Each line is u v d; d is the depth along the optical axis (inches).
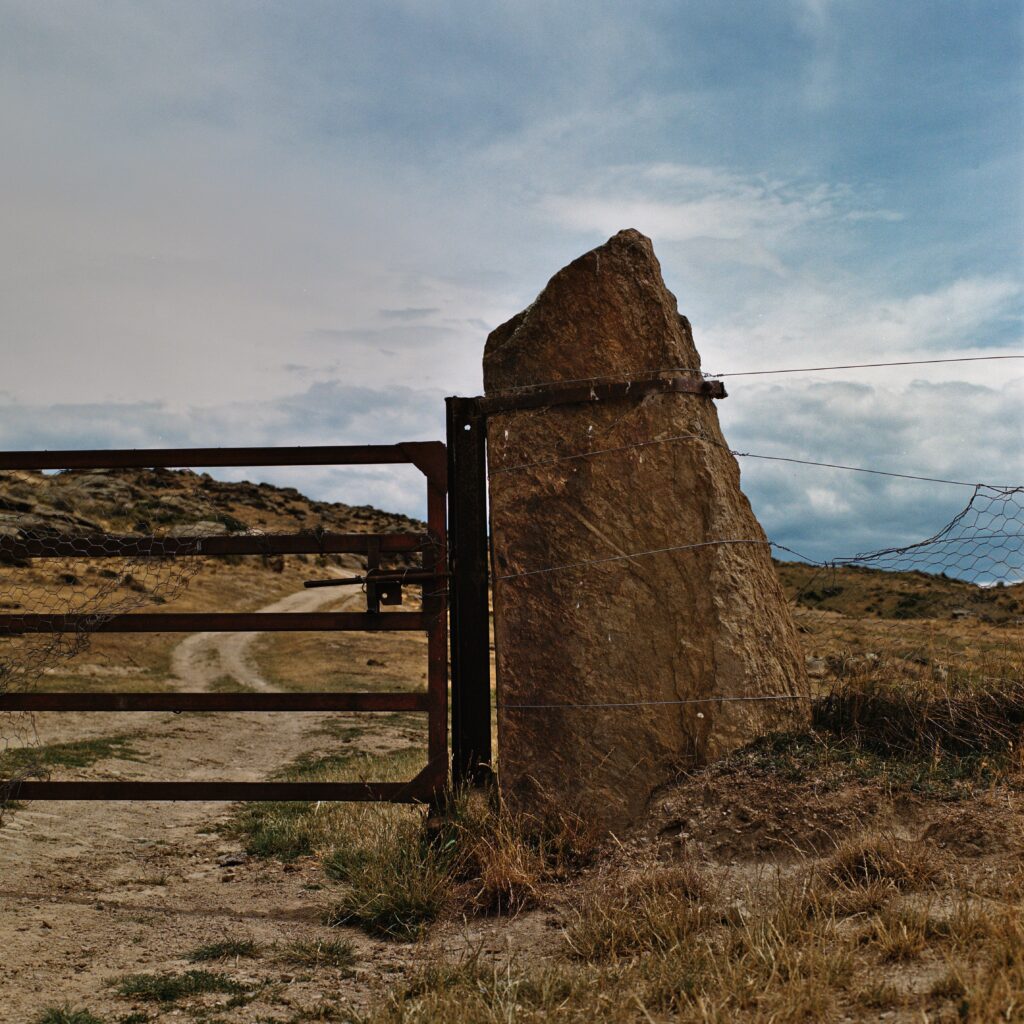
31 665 279.4
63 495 2723.9
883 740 241.6
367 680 1615.4
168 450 272.5
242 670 1711.4
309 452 273.0
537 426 265.9
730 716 239.9
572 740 251.1
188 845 343.9
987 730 235.0
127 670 1454.2
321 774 495.2
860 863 197.6
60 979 186.7
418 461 272.1
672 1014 148.9
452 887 234.5
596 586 255.6
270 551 270.2
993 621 387.2
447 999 160.1
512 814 251.6
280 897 262.4
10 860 290.0
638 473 256.8
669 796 236.7
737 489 267.6
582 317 265.1
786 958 154.9
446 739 263.9
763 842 217.5
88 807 404.8
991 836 197.8
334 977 190.2
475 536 271.6
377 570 269.4
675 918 184.7
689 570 250.1
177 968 196.1
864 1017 136.6
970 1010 126.6
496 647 262.4
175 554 271.3
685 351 271.4
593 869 230.1
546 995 158.1
